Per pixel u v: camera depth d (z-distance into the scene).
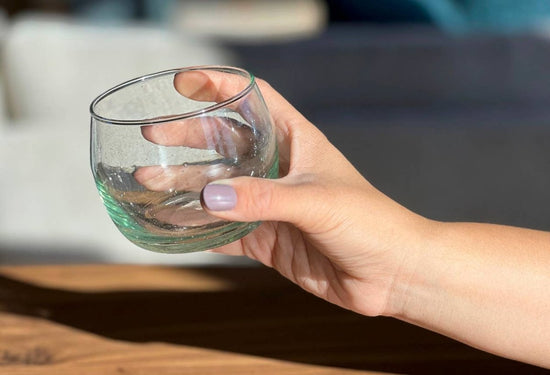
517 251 0.61
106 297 0.70
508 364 0.62
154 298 0.69
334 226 0.58
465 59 1.46
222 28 4.07
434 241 0.60
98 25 1.52
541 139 1.37
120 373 0.61
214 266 0.73
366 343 0.63
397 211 0.60
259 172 0.55
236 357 0.62
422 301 0.62
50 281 0.72
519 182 1.38
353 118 1.41
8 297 0.70
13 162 1.32
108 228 1.36
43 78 1.44
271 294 0.69
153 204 0.53
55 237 1.35
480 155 1.38
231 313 0.67
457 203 1.39
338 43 1.47
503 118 1.40
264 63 1.45
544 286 0.60
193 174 0.53
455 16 1.64
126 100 0.57
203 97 0.58
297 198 0.55
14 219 1.34
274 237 0.65
